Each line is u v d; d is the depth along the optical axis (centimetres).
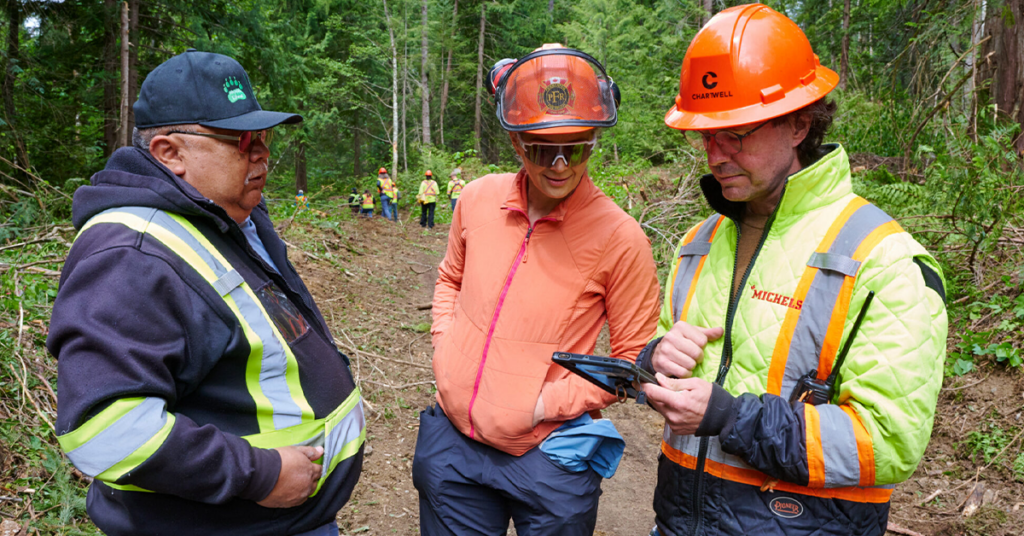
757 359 134
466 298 187
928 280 125
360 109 2703
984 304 390
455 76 2708
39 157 916
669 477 147
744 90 131
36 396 310
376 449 367
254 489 128
